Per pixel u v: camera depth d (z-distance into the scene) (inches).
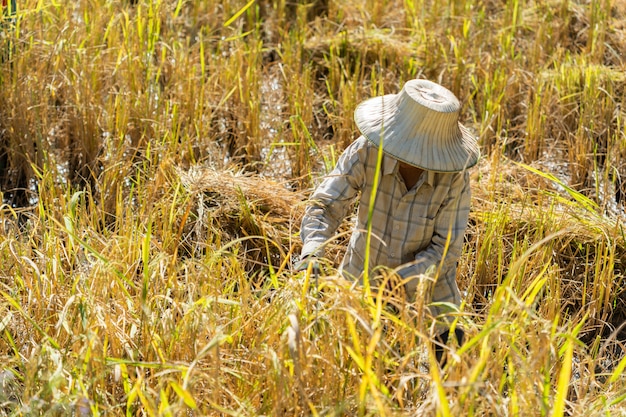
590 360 113.8
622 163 208.2
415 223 117.5
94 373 105.3
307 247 114.8
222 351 109.7
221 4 283.4
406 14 273.6
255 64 232.8
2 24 203.0
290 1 288.2
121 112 199.6
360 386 92.9
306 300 106.4
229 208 171.6
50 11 229.8
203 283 126.1
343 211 120.4
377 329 95.8
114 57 226.1
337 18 277.6
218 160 196.5
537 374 97.3
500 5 291.0
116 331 113.3
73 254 146.7
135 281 135.9
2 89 195.9
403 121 110.7
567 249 168.2
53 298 124.9
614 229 165.9
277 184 182.1
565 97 222.1
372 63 249.8
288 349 101.6
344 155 120.0
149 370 112.3
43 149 185.9
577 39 271.3
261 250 168.7
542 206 181.8
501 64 241.8
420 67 244.7
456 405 89.7
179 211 165.5
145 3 241.8
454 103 110.1
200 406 105.3
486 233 160.6
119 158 182.7
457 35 260.1
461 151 112.5
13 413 97.9
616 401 104.0
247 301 118.6
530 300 107.9
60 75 209.2
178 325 113.3
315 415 89.5
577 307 160.1
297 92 218.4
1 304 121.1
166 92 214.4
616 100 234.2
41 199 163.5
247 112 215.6
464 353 99.2
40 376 103.9
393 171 114.4
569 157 206.8
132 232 144.4
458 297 125.3
